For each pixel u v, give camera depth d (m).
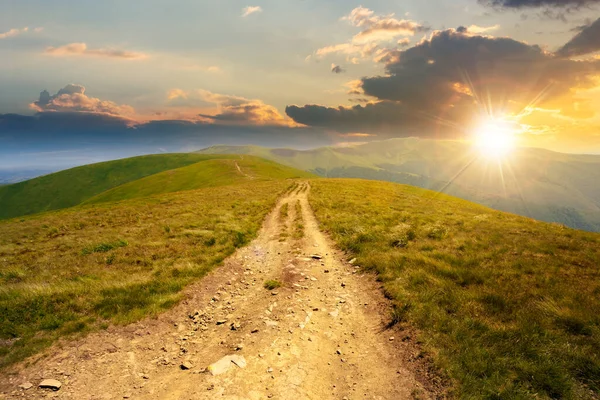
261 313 10.02
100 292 10.81
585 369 6.31
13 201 180.88
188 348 8.23
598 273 10.70
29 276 13.20
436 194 54.16
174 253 15.98
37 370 7.00
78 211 38.34
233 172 116.44
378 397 6.27
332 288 11.81
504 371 6.45
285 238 20.02
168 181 118.44
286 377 6.87
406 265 12.40
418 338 7.86
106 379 6.89
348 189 47.31
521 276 10.78
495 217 23.75
